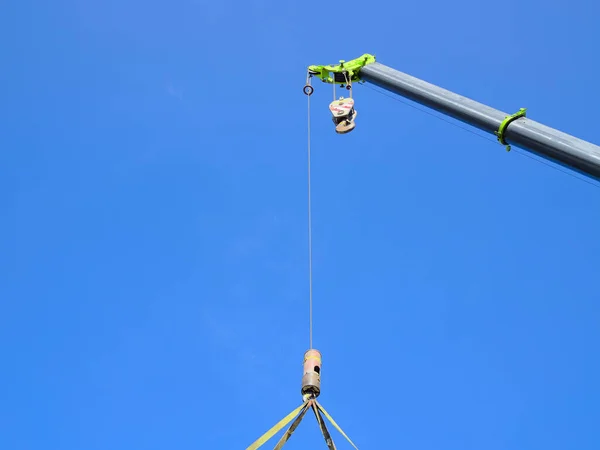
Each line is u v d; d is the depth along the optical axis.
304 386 11.34
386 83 18.98
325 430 11.03
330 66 20.06
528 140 15.13
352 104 18.62
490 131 16.05
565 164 14.62
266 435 10.80
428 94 17.70
